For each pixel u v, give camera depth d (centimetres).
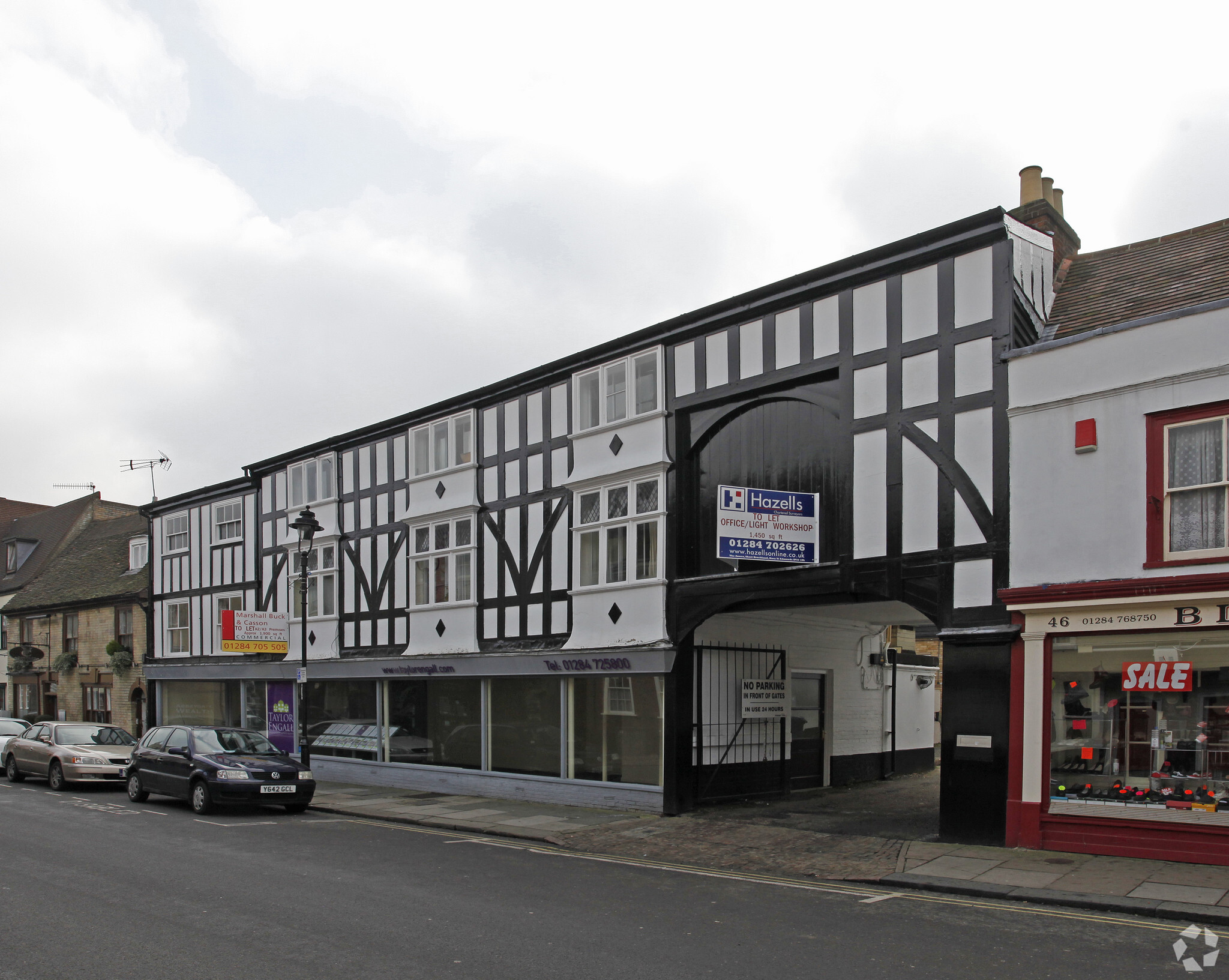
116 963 664
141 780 1734
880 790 1783
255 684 2548
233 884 945
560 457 1744
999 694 1111
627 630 1563
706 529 1500
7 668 3688
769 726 1661
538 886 945
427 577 2020
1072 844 1038
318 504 2348
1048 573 1081
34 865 1052
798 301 1384
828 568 1301
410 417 2091
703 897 895
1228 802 948
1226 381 973
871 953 690
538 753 1731
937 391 1209
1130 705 1020
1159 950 695
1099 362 1063
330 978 630
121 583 3206
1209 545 976
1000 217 1160
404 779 2005
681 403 1531
